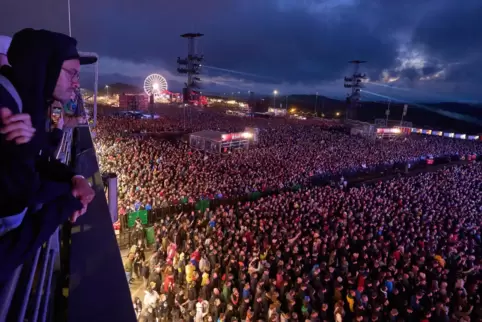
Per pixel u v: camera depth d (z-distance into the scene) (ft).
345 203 79.41
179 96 473.67
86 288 6.40
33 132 3.24
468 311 43.06
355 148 161.27
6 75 3.59
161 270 47.11
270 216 67.41
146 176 85.76
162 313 39.78
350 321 43.21
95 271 6.92
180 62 292.40
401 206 85.56
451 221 76.38
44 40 3.66
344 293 46.73
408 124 246.27
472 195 103.76
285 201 76.38
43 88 3.68
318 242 55.26
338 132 219.61
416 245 62.49
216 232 57.67
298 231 60.90
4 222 3.42
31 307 4.34
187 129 197.06
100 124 174.19
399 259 56.24
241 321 38.99
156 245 54.60
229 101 539.29
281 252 54.19
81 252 7.57
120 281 6.67
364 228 67.67
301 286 42.80
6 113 3.06
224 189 83.46
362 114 553.64
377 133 195.11
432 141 204.74
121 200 67.82
